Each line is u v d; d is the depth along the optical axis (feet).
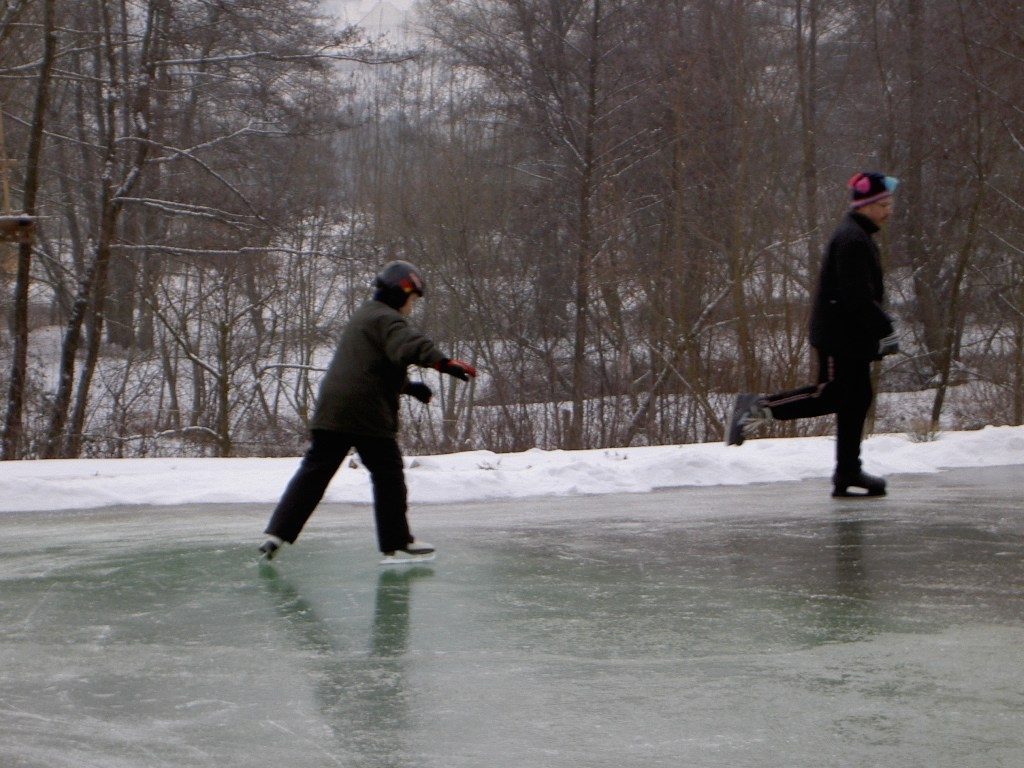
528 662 16.66
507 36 124.57
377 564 25.48
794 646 17.29
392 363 24.99
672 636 18.08
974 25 102.83
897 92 108.06
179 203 94.32
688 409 84.07
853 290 33.30
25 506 38.34
